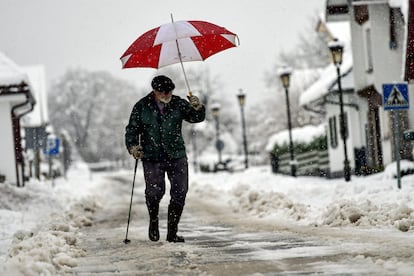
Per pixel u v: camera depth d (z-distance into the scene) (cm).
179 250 1953
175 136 2169
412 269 1419
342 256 1678
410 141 5528
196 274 1523
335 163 7544
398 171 3425
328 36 9356
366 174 6350
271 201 3709
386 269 1448
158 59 2262
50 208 4469
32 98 6331
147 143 2170
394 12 5825
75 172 17688
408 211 2450
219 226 2927
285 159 9488
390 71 5869
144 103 2169
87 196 5388
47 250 1827
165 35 2112
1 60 5834
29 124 9350
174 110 2162
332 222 2702
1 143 5709
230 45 2277
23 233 2606
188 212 4031
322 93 7000
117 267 1698
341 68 7119
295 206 3306
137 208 4738
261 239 2217
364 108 6581
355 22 6356
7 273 1434
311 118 13825
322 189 3841
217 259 1741
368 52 6266
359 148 6719
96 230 3069
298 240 2119
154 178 2175
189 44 2262
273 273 1478
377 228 2428
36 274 1494
